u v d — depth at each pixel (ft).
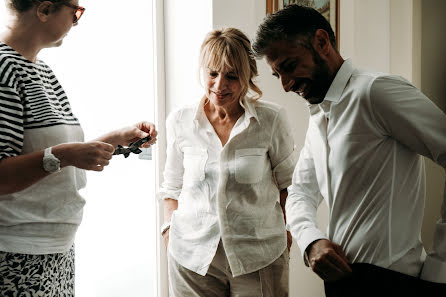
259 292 5.62
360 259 3.95
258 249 5.58
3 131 4.05
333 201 4.14
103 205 8.71
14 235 4.36
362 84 3.81
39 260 4.52
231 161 5.64
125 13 8.53
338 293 3.87
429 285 3.60
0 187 4.07
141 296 8.77
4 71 4.12
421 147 3.68
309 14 3.96
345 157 3.95
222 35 5.58
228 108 5.77
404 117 3.61
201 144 5.80
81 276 8.84
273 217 5.86
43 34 4.45
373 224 3.89
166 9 8.23
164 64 8.36
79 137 4.99
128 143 5.58
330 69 4.04
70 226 4.79
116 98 8.61
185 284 5.84
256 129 5.71
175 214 6.07
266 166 5.87
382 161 3.83
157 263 8.43
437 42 11.44
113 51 8.51
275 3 8.50
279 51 3.95
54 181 4.55
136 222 8.74
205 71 5.64
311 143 4.41
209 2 7.45
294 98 8.91
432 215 11.51
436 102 11.61
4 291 4.32
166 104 8.41
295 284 9.14
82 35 8.24
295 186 4.78
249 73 5.65
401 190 3.84
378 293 3.69
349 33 10.19
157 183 8.39
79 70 8.30
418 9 10.97
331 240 4.20
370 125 3.80
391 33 10.96
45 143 4.45
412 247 3.92
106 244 8.79
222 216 5.54
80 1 8.15
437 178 11.45
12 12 4.32
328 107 4.09
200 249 5.68
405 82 3.75
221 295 5.86
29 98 4.36
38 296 4.49
